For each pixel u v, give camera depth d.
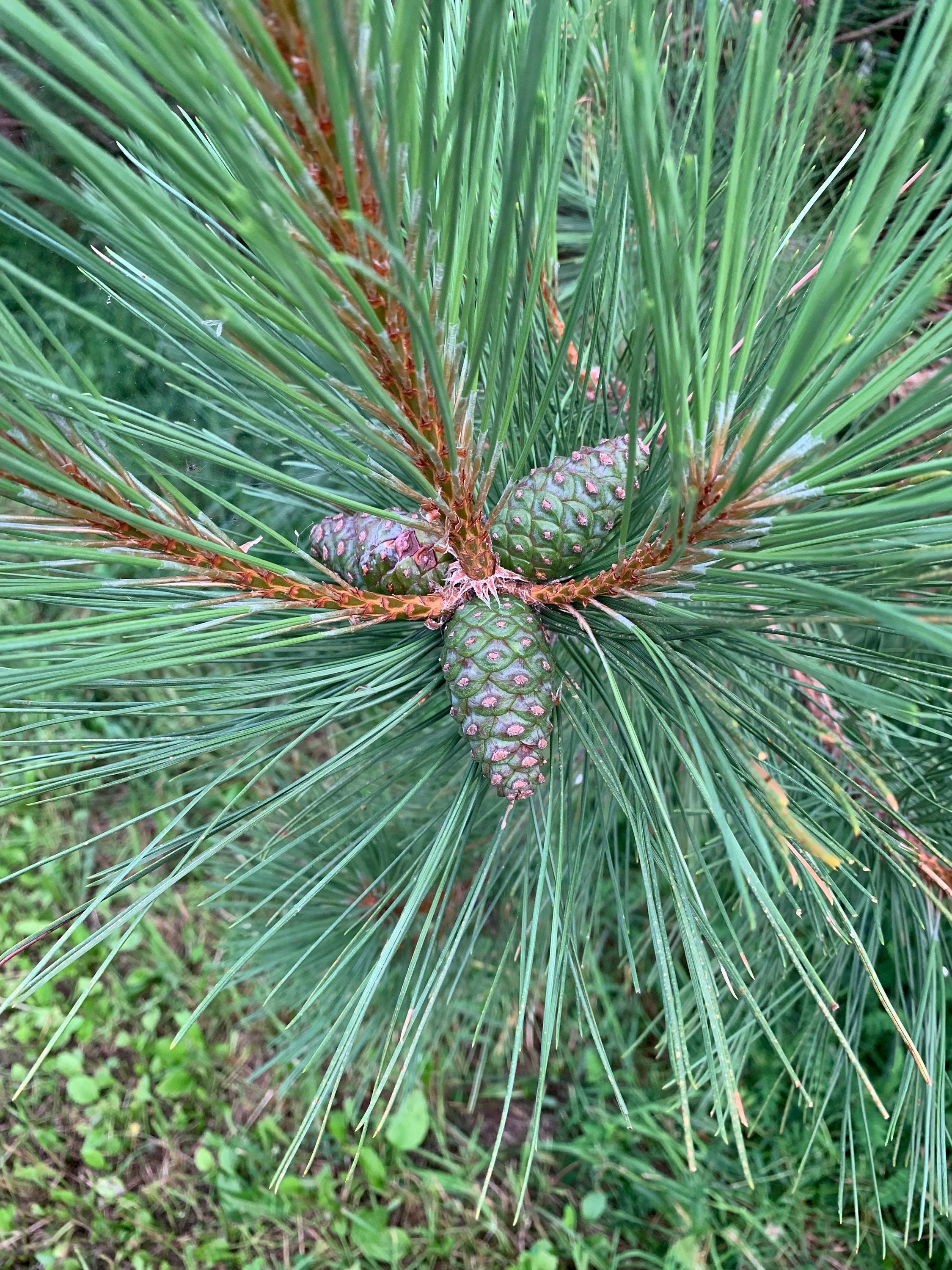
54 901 0.86
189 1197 0.76
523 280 0.16
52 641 0.18
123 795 0.89
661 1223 0.72
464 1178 0.75
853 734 0.34
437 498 0.23
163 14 0.13
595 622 0.28
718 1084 0.22
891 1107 0.60
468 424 0.22
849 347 0.19
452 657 0.25
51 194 0.15
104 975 0.83
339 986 0.47
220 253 0.17
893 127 0.16
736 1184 0.69
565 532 0.26
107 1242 0.75
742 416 0.22
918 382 0.41
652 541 0.26
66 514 0.21
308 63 0.14
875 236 0.16
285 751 0.27
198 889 0.85
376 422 0.23
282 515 0.56
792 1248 0.68
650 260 0.15
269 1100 0.79
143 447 0.39
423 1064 0.69
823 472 0.19
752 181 0.17
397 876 0.46
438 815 0.31
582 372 0.31
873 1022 0.56
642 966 0.72
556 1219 0.73
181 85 0.13
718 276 0.17
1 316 0.19
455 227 0.17
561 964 0.24
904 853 0.26
